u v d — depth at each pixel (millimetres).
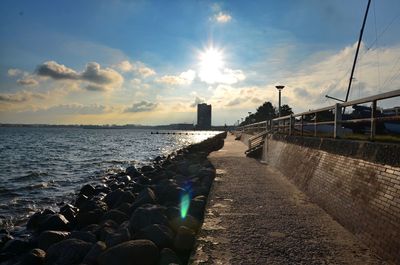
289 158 14734
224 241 6879
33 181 22203
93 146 63688
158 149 57562
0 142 74625
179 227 7309
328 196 8953
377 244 6109
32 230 10695
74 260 6961
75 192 18219
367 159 7219
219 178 14359
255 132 35719
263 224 7957
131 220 7875
